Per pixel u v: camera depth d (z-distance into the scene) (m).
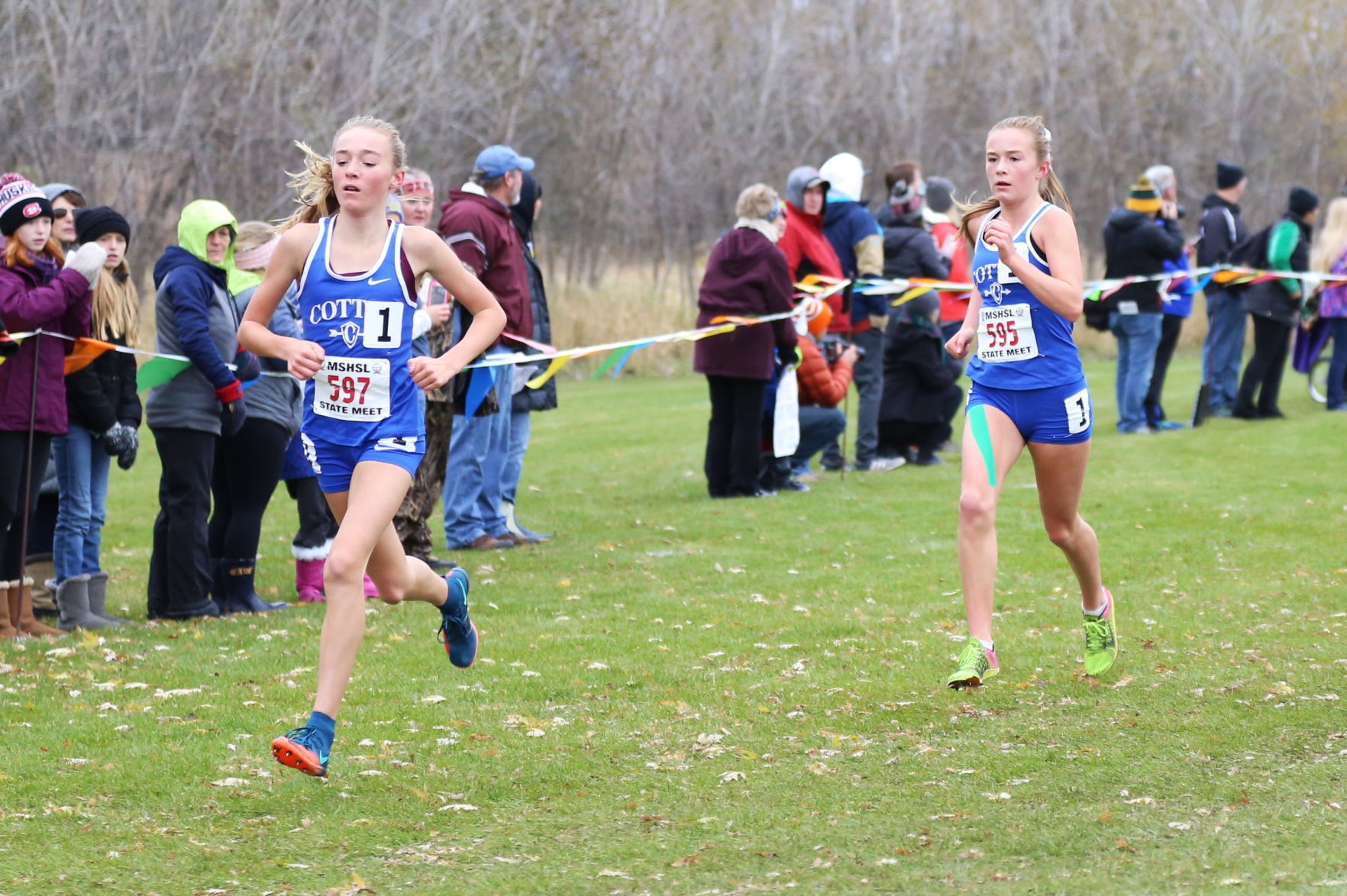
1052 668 10.02
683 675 10.17
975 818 6.93
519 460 16.58
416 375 7.61
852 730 8.64
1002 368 9.03
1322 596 12.09
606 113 54.41
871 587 13.16
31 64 38.94
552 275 54.62
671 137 56.66
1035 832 6.69
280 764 8.08
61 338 11.70
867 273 20.03
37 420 11.52
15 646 11.41
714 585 13.48
